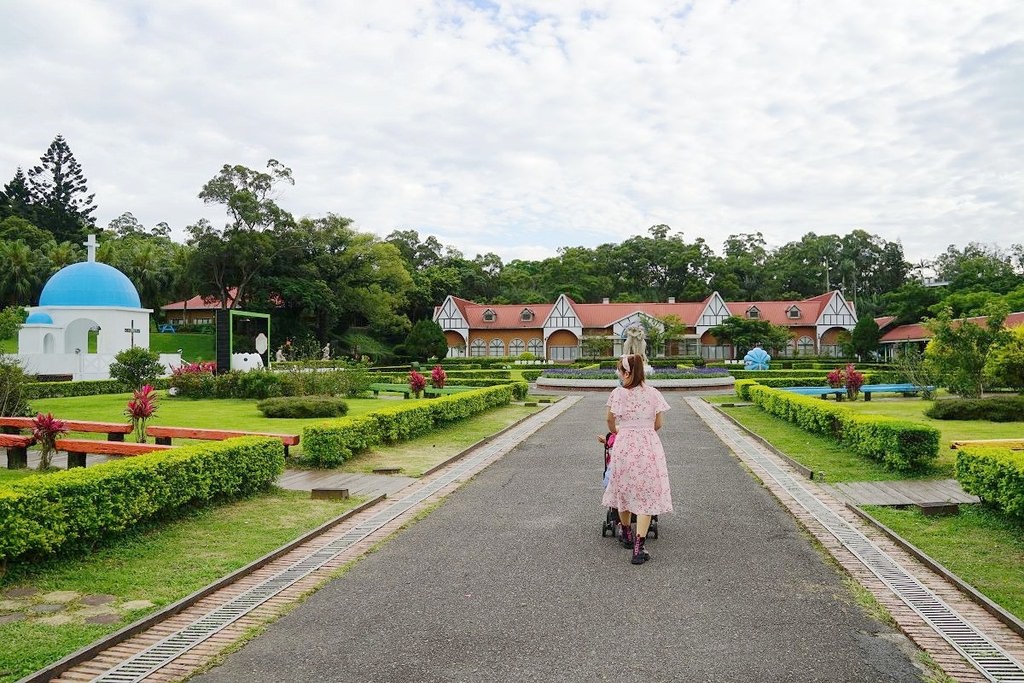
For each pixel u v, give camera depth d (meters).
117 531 7.11
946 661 4.42
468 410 18.75
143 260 61.47
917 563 6.41
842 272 90.75
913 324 56.50
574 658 4.50
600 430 16.89
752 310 64.06
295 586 6.01
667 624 5.03
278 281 50.41
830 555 6.66
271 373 24.20
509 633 4.91
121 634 4.88
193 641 4.88
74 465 10.87
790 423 16.97
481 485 10.31
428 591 5.80
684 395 28.77
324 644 4.79
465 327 64.94
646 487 6.58
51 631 4.97
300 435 13.61
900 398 24.20
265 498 9.35
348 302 57.41
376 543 7.30
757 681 4.16
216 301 61.56
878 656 4.48
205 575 6.21
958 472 8.46
